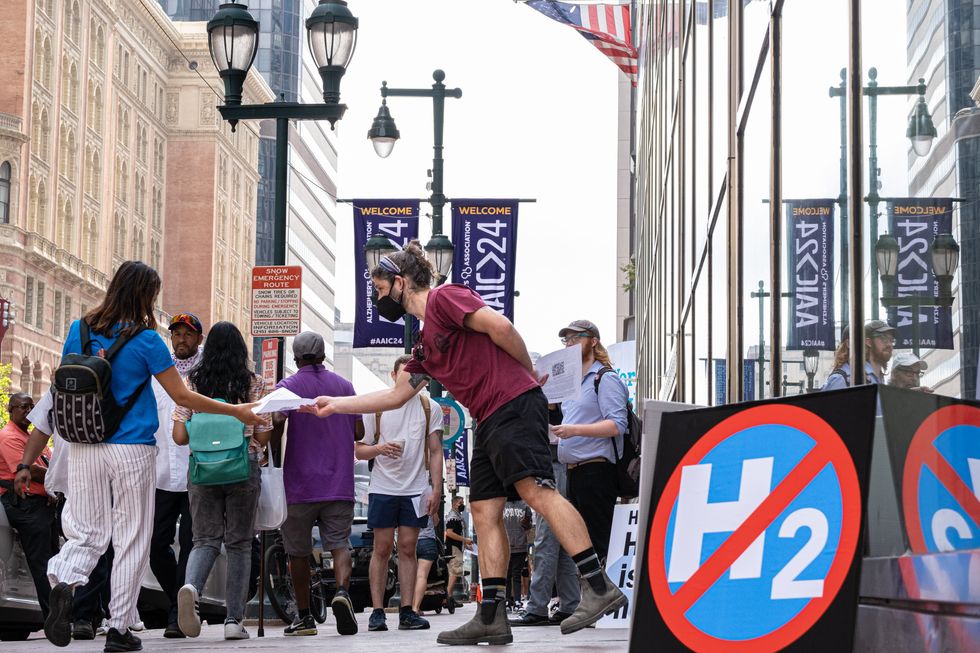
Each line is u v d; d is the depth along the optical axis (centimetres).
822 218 827
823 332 815
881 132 668
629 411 1230
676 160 2277
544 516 895
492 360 898
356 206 3030
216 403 1060
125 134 12000
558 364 1115
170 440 1345
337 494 1296
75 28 10512
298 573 1338
